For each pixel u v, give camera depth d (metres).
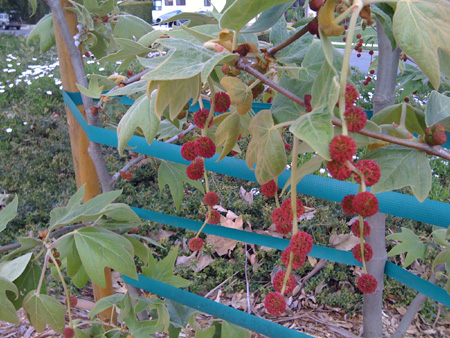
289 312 2.99
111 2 1.75
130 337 1.50
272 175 0.81
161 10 15.09
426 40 0.67
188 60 0.75
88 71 6.47
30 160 4.64
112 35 1.98
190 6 15.13
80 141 1.86
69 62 1.76
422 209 1.04
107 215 1.46
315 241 3.36
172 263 1.68
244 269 3.32
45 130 5.16
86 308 2.96
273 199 3.84
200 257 3.44
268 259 3.41
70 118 1.85
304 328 2.85
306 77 1.18
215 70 1.16
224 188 3.97
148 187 4.23
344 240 3.33
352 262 1.44
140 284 1.64
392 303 3.06
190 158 0.93
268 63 0.96
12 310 1.19
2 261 1.29
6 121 5.16
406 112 1.09
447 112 1.03
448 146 1.23
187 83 0.82
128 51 1.29
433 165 4.33
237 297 3.13
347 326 2.87
